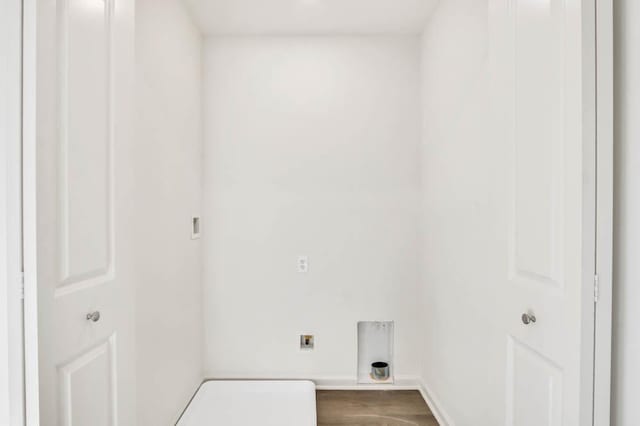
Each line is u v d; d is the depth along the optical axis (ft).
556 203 3.62
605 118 3.30
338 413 8.67
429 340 9.11
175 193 7.95
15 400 3.13
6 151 3.12
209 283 9.89
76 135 3.76
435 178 8.66
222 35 9.86
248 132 9.90
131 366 4.81
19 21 3.18
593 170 3.30
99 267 4.17
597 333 3.30
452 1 7.61
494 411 4.99
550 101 3.71
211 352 9.91
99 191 4.16
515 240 4.36
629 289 3.45
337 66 9.89
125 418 4.66
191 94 8.96
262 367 9.95
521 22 4.21
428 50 9.15
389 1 8.34
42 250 3.27
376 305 9.93
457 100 7.36
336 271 9.93
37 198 3.21
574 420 3.35
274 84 9.89
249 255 9.91
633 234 3.42
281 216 9.93
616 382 3.57
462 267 7.12
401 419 8.41
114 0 4.43
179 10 8.16
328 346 9.93
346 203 9.91
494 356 4.94
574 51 3.37
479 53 6.42
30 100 3.20
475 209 6.54
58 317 3.45
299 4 8.46
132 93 4.84
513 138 4.39
